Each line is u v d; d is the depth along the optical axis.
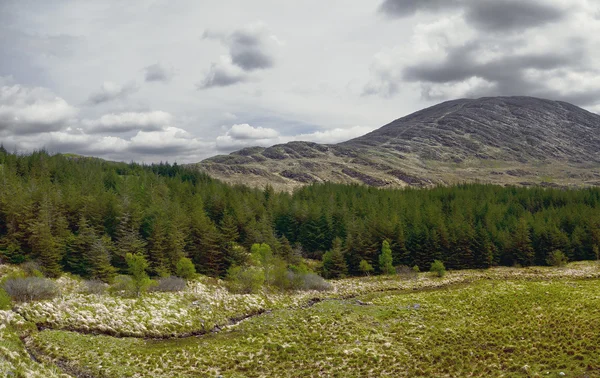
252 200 129.75
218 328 53.84
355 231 110.00
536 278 90.19
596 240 116.31
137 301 58.06
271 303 67.81
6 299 48.38
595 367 30.69
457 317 52.12
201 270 83.56
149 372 35.97
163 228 84.06
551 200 165.12
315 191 162.88
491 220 127.00
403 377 33.59
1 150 144.50
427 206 135.75
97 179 128.88
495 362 34.81
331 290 80.62
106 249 75.44
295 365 37.28
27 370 30.80
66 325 47.91
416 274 97.25
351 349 40.88
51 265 67.69
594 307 48.91
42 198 82.69
